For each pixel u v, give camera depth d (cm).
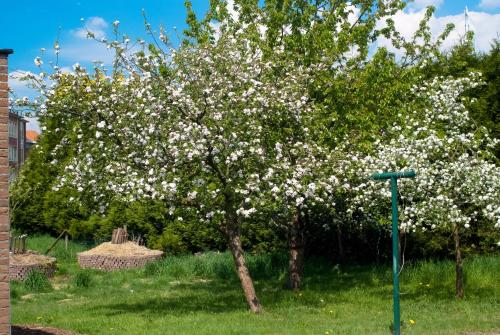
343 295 1376
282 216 1426
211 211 1138
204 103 1102
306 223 1606
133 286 1588
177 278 1738
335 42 1560
